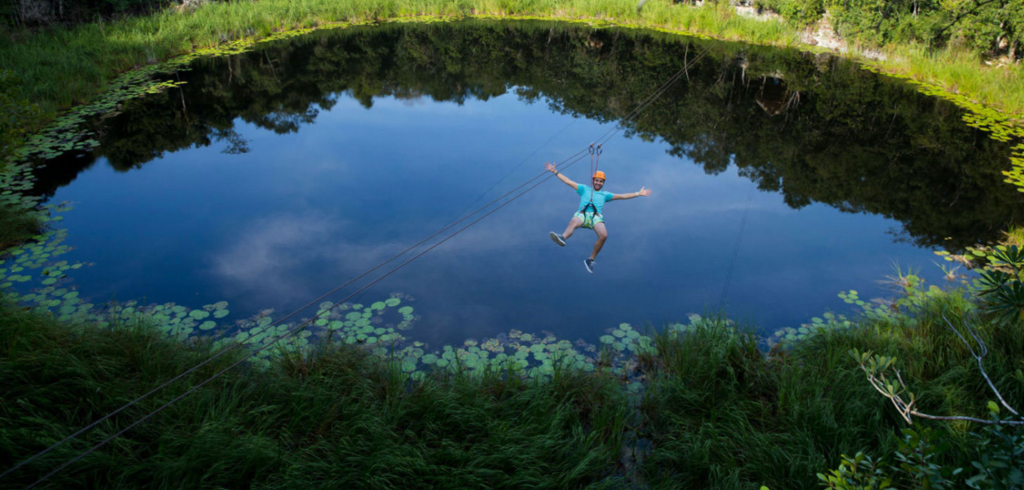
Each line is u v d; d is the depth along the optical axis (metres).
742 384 5.72
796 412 5.13
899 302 7.13
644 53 21.00
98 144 11.70
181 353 5.69
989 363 5.59
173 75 16.77
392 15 25.34
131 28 19.11
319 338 6.30
